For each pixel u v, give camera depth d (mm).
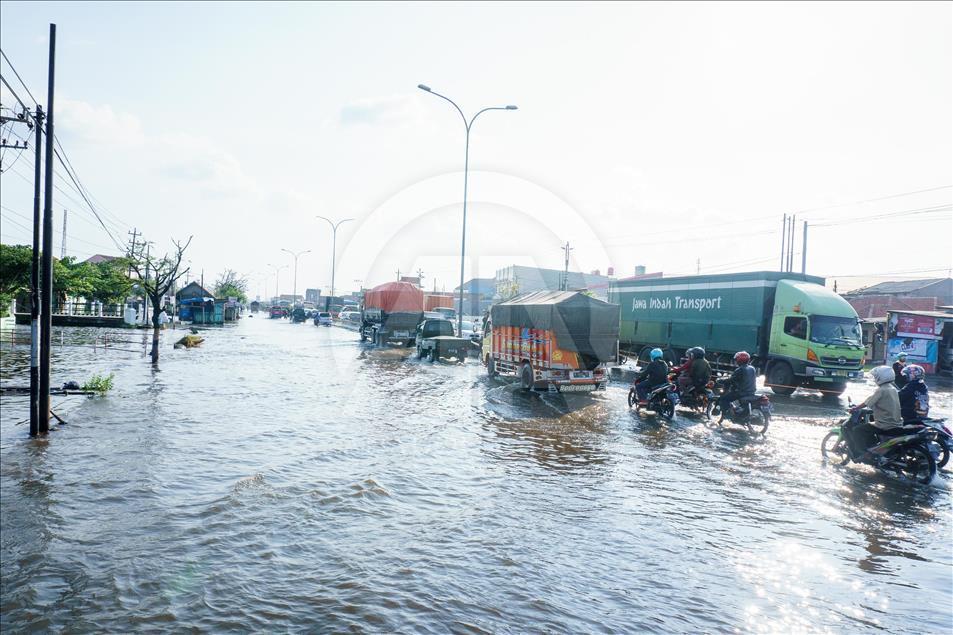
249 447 9047
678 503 6805
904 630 4141
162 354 24531
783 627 4156
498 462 8461
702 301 20016
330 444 9344
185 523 5961
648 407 12664
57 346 26594
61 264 47281
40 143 10344
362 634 4000
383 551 5332
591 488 7320
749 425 11180
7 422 10648
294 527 5871
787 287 17203
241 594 4547
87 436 9648
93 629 4090
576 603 4449
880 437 8344
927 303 36438
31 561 5113
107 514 6199
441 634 4008
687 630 4098
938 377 23688
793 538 5793
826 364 16203
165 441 9336
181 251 26422
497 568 5020
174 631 4047
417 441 9672
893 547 5633
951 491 7566
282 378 17766
